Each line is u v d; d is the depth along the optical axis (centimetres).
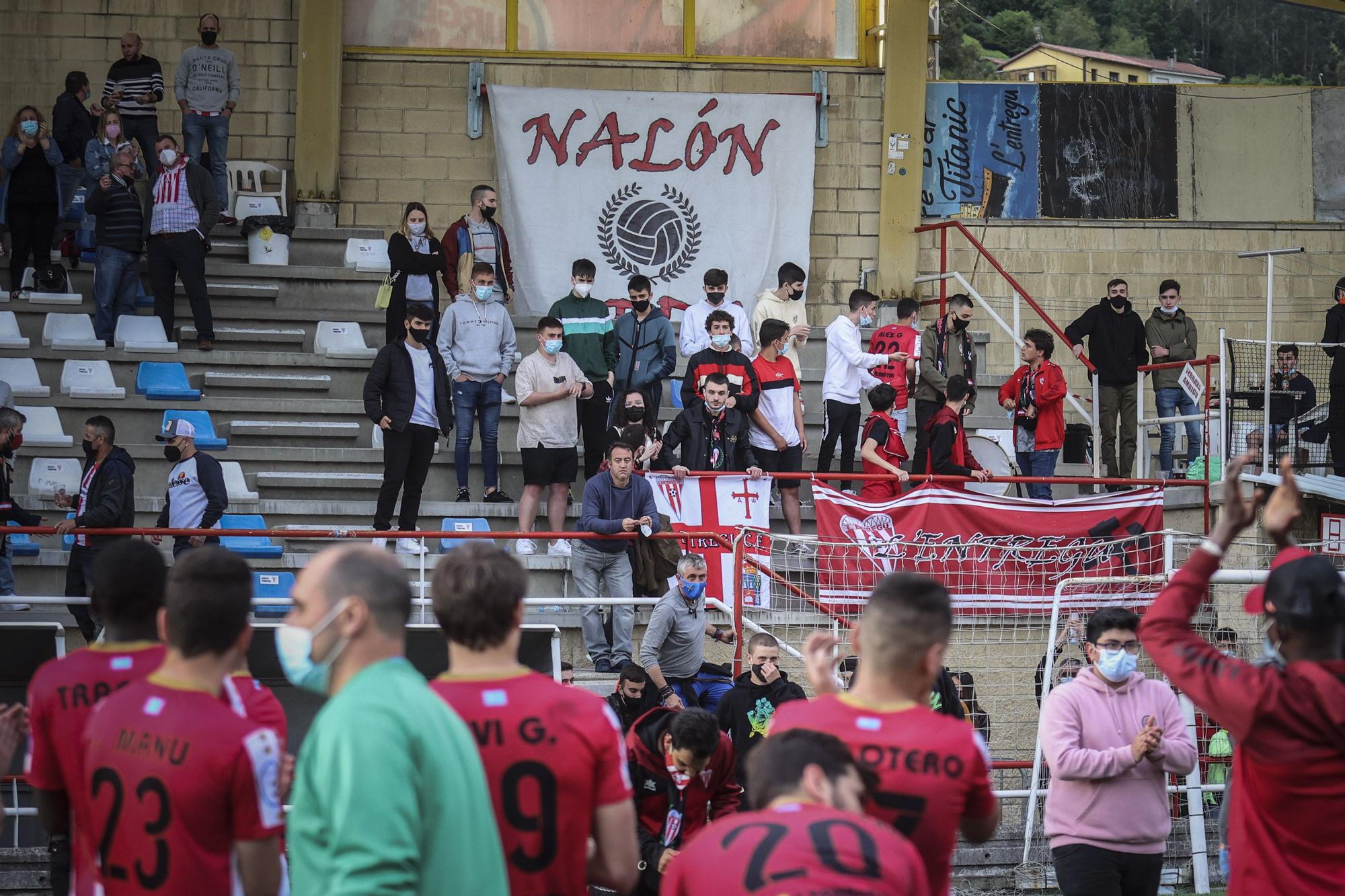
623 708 1648
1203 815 1800
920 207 3594
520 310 3419
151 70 3142
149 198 2880
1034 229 3759
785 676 1680
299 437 2738
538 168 3444
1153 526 2338
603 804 800
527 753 771
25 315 2891
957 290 3709
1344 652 806
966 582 2236
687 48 3566
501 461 2709
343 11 3447
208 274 3098
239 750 764
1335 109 3853
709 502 2347
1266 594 827
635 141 3478
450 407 2375
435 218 3475
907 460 2712
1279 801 805
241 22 3441
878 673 816
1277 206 3834
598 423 2647
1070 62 9112
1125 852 1279
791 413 2620
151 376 2748
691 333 2820
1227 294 3816
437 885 661
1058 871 1303
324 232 3269
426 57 3481
